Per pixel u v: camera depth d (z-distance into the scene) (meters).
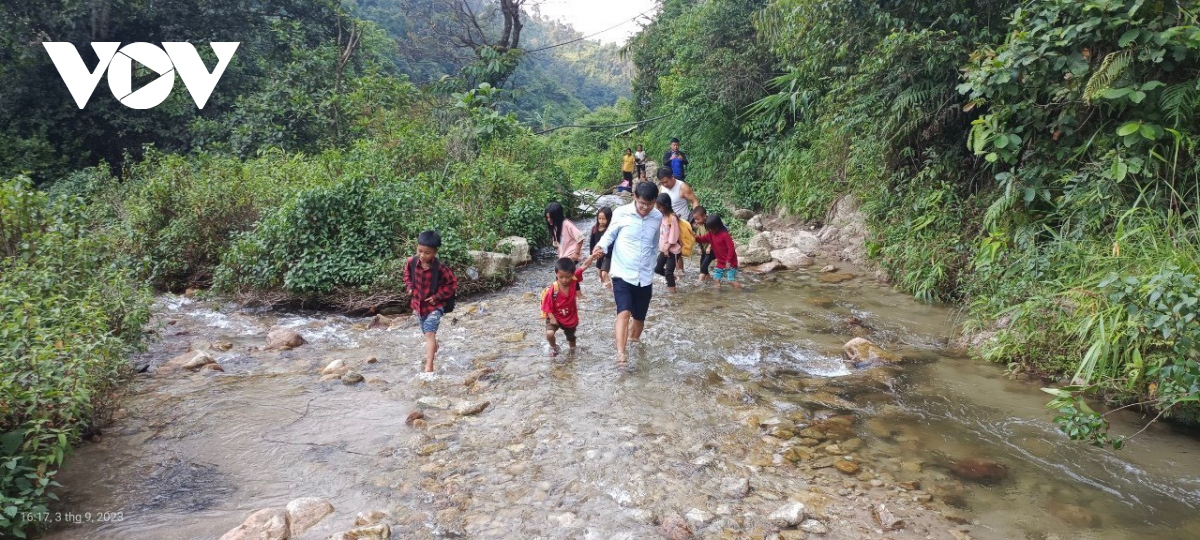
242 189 9.88
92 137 16.11
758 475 3.93
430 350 5.68
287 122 15.95
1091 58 6.21
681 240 8.67
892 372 5.63
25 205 6.82
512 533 3.35
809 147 14.37
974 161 9.09
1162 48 5.70
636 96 30.56
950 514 3.50
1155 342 4.51
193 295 8.64
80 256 6.42
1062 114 6.43
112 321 5.94
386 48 37.06
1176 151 5.64
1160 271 4.42
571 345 6.25
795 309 7.73
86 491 3.78
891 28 8.90
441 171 12.74
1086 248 5.89
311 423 4.70
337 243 8.62
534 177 13.75
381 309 7.96
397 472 3.99
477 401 5.04
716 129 18.83
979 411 4.84
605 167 27.39
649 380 5.46
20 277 5.71
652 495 3.69
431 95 20.59
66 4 14.73
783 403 5.00
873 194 10.58
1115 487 3.77
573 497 3.67
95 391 4.44
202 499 3.72
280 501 3.71
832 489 3.77
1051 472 3.95
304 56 17.05
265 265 8.25
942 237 8.54
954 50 8.12
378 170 10.69
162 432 4.55
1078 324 5.19
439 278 5.68
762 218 15.16
